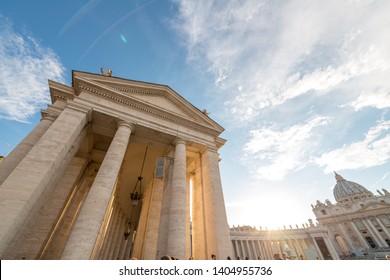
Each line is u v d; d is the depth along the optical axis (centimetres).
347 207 8975
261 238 7125
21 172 997
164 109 1744
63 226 1644
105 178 1206
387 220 7694
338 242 8581
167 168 1716
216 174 1730
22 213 897
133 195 1866
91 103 1467
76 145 1445
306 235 7375
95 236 1006
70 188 1570
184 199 1412
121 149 1384
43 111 1505
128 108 1631
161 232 1364
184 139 1748
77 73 1490
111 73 1769
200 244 1533
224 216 1501
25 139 1339
